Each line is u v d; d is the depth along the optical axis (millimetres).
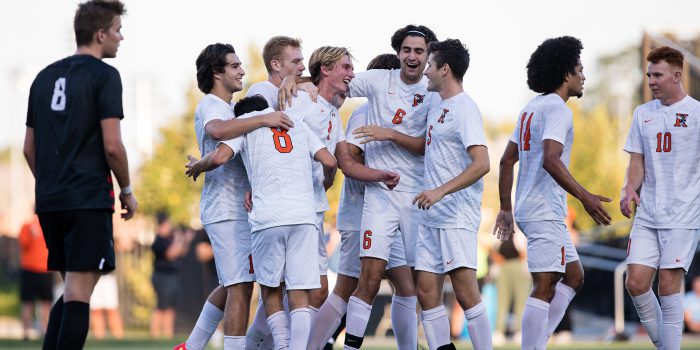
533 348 20844
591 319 53688
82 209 18141
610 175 87250
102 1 18844
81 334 18141
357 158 22406
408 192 21453
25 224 46906
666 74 21422
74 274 18359
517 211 21266
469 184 19297
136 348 37312
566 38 21109
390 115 21672
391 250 21938
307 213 19672
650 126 21656
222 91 20781
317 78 21766
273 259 19625
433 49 20312
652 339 22062
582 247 52812
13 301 72750
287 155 19750
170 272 47625
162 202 66312
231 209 20406
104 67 18469
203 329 21438
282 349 19703
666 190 21438
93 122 18375
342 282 22328
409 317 22125
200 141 20750
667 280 21344
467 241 20094
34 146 19109
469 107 19875
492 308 45750
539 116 20797
